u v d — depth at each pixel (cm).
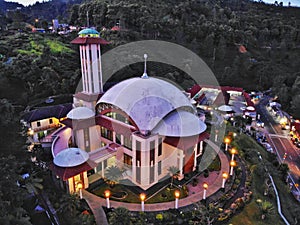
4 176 1808
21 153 2477
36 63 6719
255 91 9362
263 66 10356
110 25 10269
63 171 2581
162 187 2925
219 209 2559
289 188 3575
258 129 5953
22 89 5962
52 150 3281
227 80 9575
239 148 3975
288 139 5509
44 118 4538
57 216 2323
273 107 7669
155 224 2345
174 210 2525
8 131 2188
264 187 3119
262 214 2583
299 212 2969
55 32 10331
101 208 2556
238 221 2475
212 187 2941
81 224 2194
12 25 11088
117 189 2872
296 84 8288
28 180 2439
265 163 3803
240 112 6297
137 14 10356
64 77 6644
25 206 2331
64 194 2572
